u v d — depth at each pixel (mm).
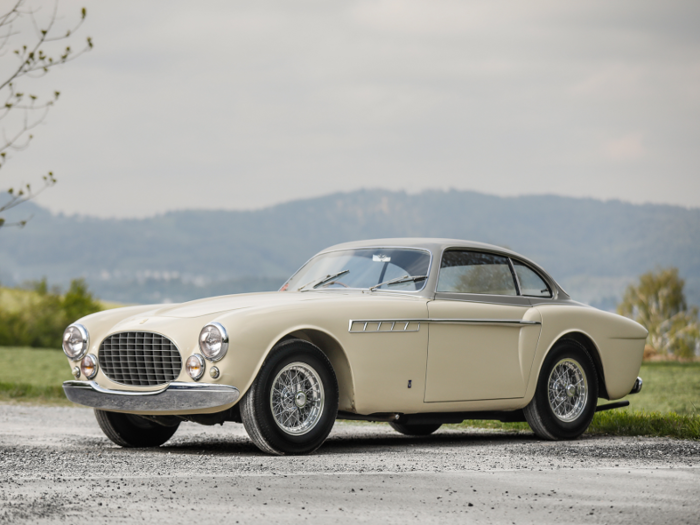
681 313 165875
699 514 9812
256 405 14336
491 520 9453
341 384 15578
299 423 14953
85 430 21094
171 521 9172
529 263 19000
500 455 15016
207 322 14812
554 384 18312
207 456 14633
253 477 12016
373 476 12266
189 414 15016
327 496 10688
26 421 23719
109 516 9367
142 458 14336
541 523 9320
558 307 18594
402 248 17891
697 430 18562
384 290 17094
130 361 15359
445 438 19156
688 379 56500
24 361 97125
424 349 16172
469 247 18016
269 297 16281
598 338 19062
